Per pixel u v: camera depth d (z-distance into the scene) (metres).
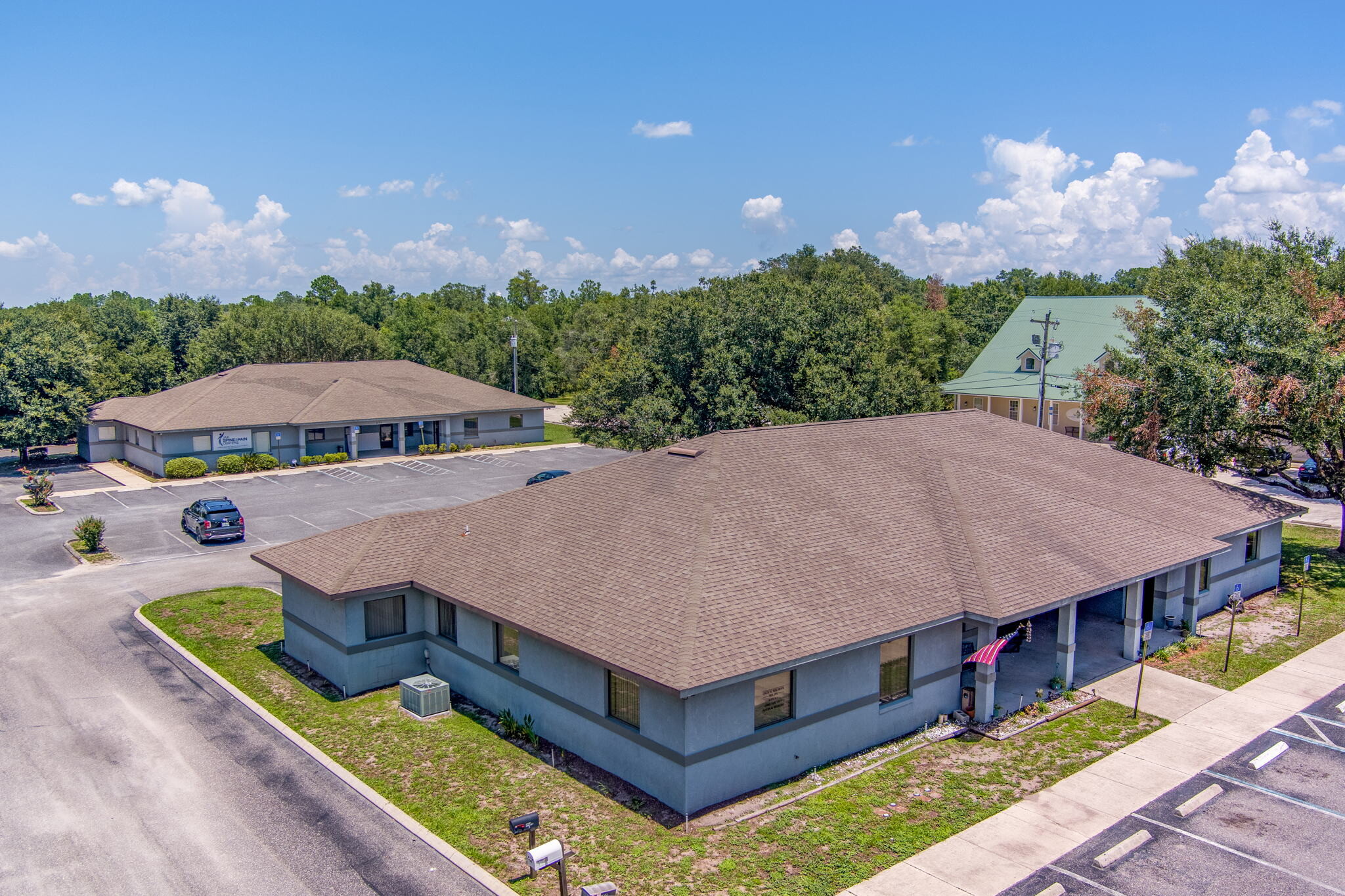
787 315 48.03
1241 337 32.16
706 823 15.57
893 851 14.73
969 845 14.89
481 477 51.72
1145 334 35.25
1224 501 28.12
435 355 102.25
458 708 20.78
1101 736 19.12
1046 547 22.11
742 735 16.39
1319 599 28.92
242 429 53.47
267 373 60.84
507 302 160.62
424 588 21.44
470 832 15.30
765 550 19.77
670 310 49.34
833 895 13.50
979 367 68.50
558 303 155.00
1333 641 25.11
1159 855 14.62
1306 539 36.97
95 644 24.56
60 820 15.59
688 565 18.80
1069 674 21.30
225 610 27.58
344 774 17.33
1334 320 32.88
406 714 20.36
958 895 13.51
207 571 32.16
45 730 19.16
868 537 21.33
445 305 157.38
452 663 21.72
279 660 23.61
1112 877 14.02
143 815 15.77
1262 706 20.70
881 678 18.78
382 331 113.81
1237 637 25.45
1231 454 33.94
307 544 24.00
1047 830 15.40
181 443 51.53
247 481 50.00
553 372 108.94
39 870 14.10
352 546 22.95
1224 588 27.94
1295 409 30.83
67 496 45.78
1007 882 13.83
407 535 23.64
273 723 19.62
